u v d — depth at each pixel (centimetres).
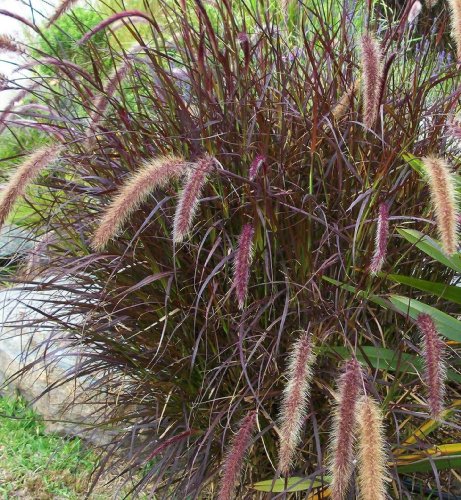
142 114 210
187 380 205
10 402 298
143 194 155
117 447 213
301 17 229
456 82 208
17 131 301
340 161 182
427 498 203
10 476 254
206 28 198
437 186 141
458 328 175
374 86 161
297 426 136
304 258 186
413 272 204
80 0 224
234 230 198
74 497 243
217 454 206
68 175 222
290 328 193
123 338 208
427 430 182
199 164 156
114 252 202
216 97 203
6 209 166
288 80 208
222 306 185
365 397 140
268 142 193
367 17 212
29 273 218
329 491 185
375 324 200
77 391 269
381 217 147
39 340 299
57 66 218
